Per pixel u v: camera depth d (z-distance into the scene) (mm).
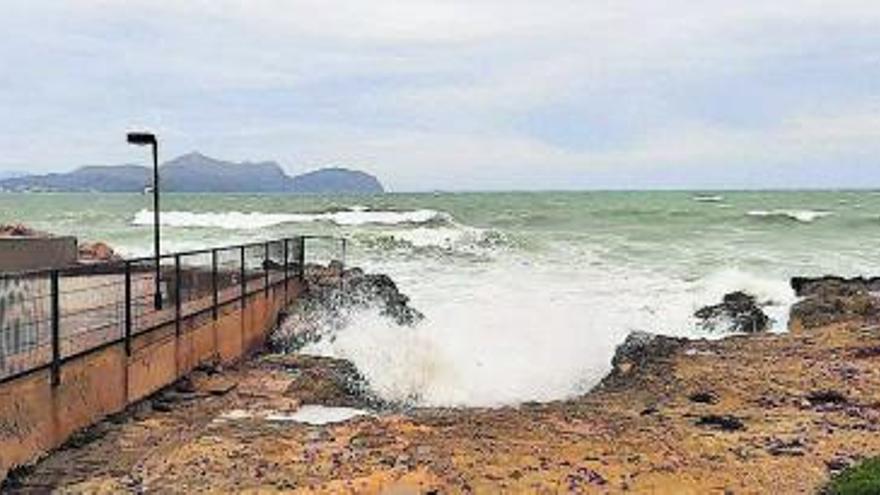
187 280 17438
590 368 20766
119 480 10773
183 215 78500
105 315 13758
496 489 10508
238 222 70562
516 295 29531
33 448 11258
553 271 37719
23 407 11062
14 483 10672
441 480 10703
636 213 76312
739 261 42469
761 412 14641
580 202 103500
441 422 13422
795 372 17438
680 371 17859
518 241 51781
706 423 13836
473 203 104312
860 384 16438
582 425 13445
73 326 13172
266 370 17609
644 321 25453
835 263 42125
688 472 11305
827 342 20281
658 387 16766
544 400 18625
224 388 15758
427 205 98875
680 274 36656
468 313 24609
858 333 20969
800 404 15188
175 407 14492
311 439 12312
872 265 41531
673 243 51875
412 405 17719
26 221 74938
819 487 10961
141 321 14953
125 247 47344
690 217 71062
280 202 115625
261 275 21516
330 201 117500
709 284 32781
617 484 10805
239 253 20609
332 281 26031
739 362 18531
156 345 14828
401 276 35562
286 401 15156
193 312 16438
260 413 14305
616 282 33719
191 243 52000
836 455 12211
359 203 109250
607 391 17203
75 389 12297
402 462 11297
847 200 108875
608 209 82688
